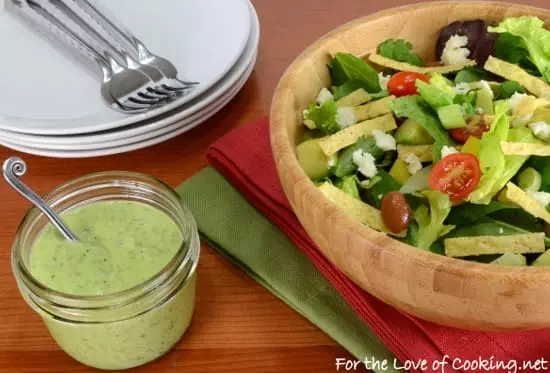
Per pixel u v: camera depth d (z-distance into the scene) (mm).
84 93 666
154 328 529
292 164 516
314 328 559
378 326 539
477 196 531
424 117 562
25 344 556
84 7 727
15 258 527
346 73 596
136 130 625
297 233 580
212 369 542
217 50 685
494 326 491
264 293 577
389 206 525
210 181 633
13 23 724
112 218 562
